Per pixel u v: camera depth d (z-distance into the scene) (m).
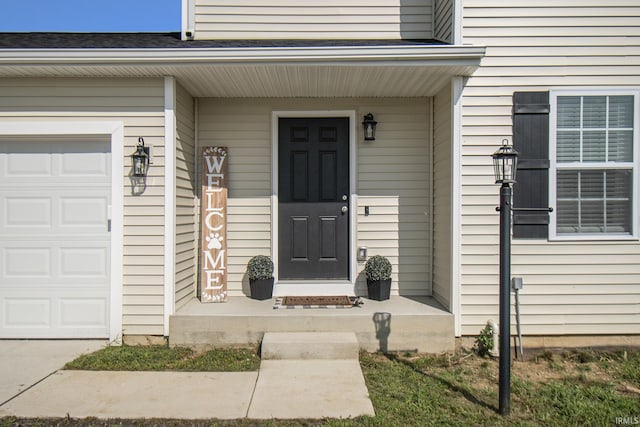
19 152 4.56
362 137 5.27
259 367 3.95
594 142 4.45
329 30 5.39
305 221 5.37
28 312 4.54
